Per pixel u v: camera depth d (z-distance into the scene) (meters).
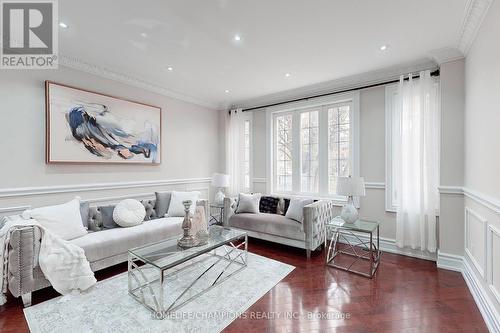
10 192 2.64
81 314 1.95
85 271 2.26
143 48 2.78
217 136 5.31
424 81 3.02
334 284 2.47
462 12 2.09
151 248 2.38
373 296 2.24
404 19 2.20
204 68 3.34
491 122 1.89
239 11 2.09
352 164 3.75
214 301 2.15
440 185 2.84
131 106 3.73
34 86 2.82
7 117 2.65
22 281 2.02
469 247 2.49
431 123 2.99
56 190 2.98
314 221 3.23
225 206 4.12
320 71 3.41
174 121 4.43
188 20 2.23
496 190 1.79
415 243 3.12
